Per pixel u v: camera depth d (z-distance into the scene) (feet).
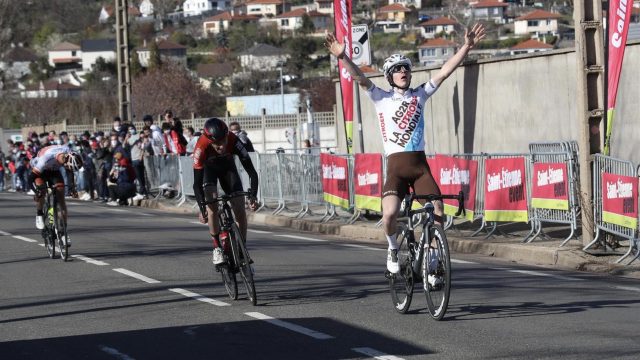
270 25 500.33
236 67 385.91
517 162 48.52
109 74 398.62
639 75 49.29
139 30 530.68
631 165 40.70
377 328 29.12
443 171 54.65
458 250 50.49
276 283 38.81
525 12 383.45
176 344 28.12
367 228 58.44
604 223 43.27
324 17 504.02
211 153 33.96
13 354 27.76
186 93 269.64
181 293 36.86
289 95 230.27
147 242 54.80
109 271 43.42
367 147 73.87
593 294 34.14
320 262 44.78
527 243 47.65
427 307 31.68
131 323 31.45
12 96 287.69
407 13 421.59
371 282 38.24
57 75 455.22
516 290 35.40
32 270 44.75
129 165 91.97
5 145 184.34
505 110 59.16
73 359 26.84
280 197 71.67
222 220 34.88
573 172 45.57
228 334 29.22
